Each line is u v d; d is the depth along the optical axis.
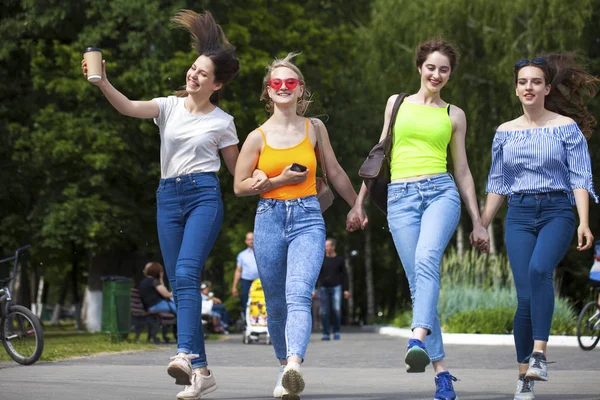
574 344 24.78
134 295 26.19
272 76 9.97
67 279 75.56
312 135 10.02
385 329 38.31
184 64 37.44
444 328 28.39
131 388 11.15
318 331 43.25
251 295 26.55
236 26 40.66
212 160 10.15
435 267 9.46
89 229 36.31
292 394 9.05
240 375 13.65
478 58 44.06
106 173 37.59
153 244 39.38
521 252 10.05
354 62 49.34
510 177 10.23
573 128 10.11
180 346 9.63
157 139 38.81
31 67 38.44
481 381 12.73
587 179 9.97
